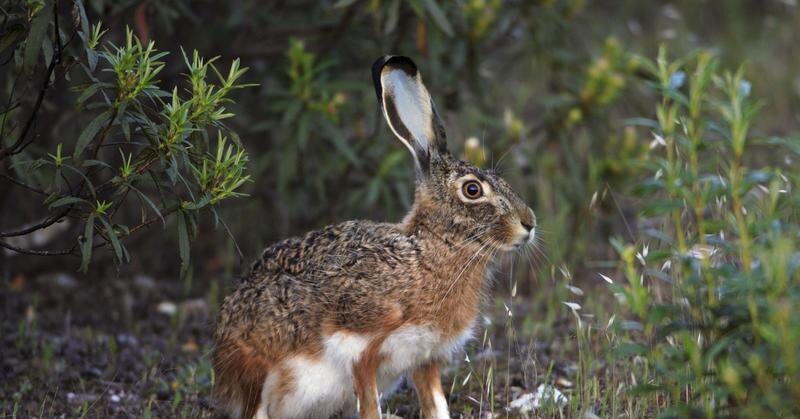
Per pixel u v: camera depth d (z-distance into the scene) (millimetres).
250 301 9344
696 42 18312
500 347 11789
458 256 9414
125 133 8305
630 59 14227
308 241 9648
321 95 13414
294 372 9211
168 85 14547
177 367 11398
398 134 9789
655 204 7773
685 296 8008
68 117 12312
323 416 9688
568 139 15023
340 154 13867
